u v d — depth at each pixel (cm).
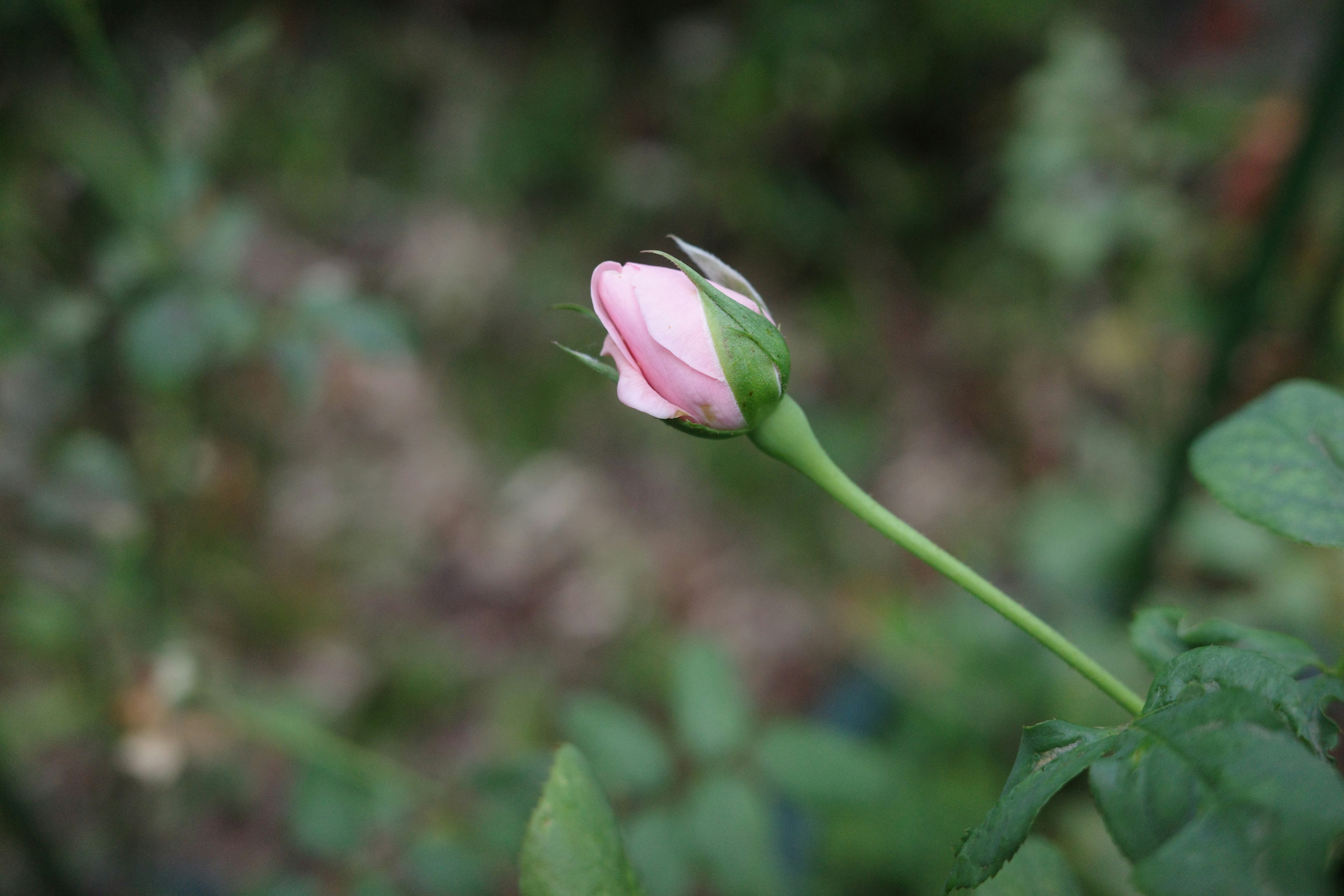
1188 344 116
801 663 107
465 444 122
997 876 44
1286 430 45
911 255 139
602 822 43
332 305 61
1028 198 122
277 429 107
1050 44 132
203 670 66
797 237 138
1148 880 39
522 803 57
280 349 60
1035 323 127
